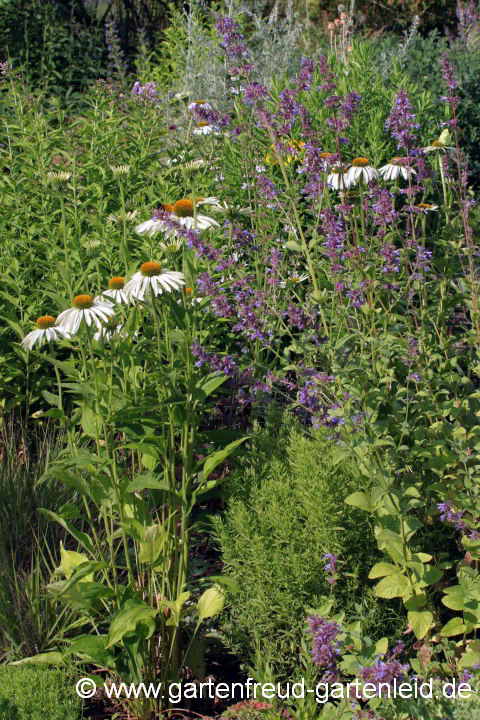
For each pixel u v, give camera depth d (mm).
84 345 3420
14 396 4676
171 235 3365
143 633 3006
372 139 4938
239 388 3787
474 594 2936
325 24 13180
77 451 3150
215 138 5422
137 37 14203
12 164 5250
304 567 2971
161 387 3102
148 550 3000
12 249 4645
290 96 3492
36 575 3348
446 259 3613
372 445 2980
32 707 2855
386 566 3012
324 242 3500
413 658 3105
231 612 3219
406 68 7961
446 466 3115
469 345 3596
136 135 5867
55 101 5980
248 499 3316
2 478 3986
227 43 3932
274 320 3840
